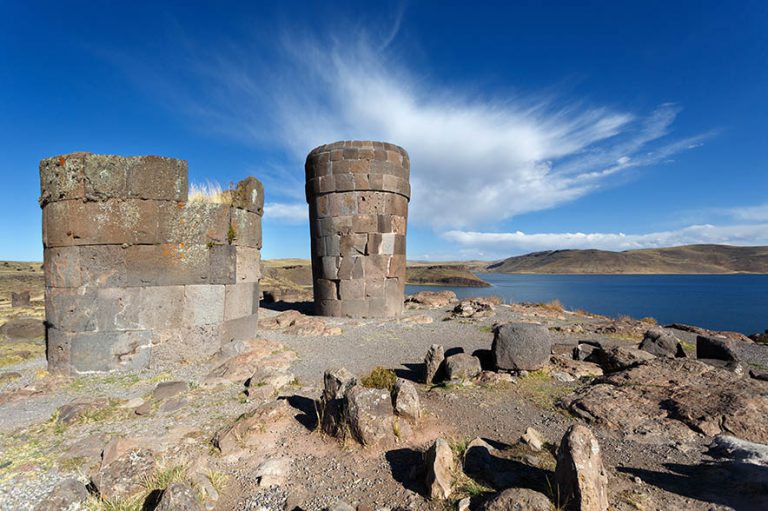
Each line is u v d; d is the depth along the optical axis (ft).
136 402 21.67
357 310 48.14
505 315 49.34
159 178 29.30
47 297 28.68
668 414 18.63
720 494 12.46
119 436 17.47
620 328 40.60
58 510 12.45
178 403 21.29
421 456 15.31
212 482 14.02
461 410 20.11
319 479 14.28
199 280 30.89
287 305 63.16
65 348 27.35
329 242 48.78
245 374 26.40
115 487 13.34
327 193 48.78
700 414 17.95
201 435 17.81
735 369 25.18
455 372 24.63
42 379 25.99
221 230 31.96
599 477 11.46
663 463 14.80
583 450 11.59
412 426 17.78
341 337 38.09
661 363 23.70
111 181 27.81
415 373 27.48
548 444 16.19
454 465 14.15
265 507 12.90
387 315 48.47
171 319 29.73
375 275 48.16
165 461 15.38
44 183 28.04
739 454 14.83
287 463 15.26
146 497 13.01
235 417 19.74
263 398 22.17
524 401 21.27
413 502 12.59
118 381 26.02
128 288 28.43
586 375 24.94
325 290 49.44
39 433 18.28
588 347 28.81
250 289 35.22
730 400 18.71
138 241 28.63
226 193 33.47
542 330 25.36
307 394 22.74
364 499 13.03
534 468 14.23
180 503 11.76
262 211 37.06
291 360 30.27
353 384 18.29
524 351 25.04
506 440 16.92
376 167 48.16
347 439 16.52
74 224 27.25
